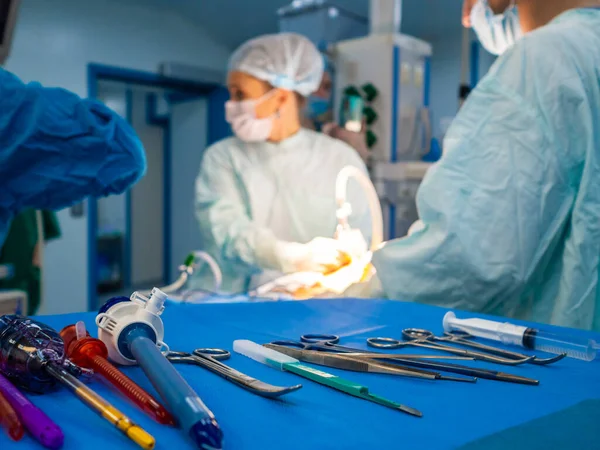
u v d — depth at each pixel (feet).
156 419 1.31
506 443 1.22
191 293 4.49
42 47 10.36
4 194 2.79
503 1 3.78
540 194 3.06
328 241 5.12
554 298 3.30
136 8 11.58
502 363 1.89
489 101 3.22
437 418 1.37
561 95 3.07
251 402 1.47
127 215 16.03
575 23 3.34
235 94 7.04
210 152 7.43
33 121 2.57
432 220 3.20
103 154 2.74
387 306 2.90
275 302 2.97
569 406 1.45
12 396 1.35
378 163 7.13
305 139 7.23
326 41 8.38
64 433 1.25
